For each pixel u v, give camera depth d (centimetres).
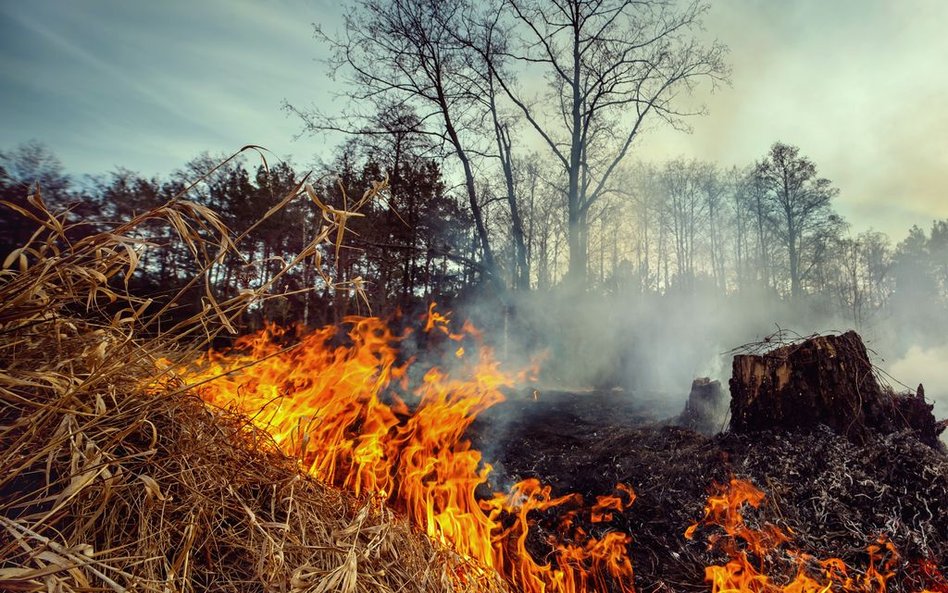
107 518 111
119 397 133
